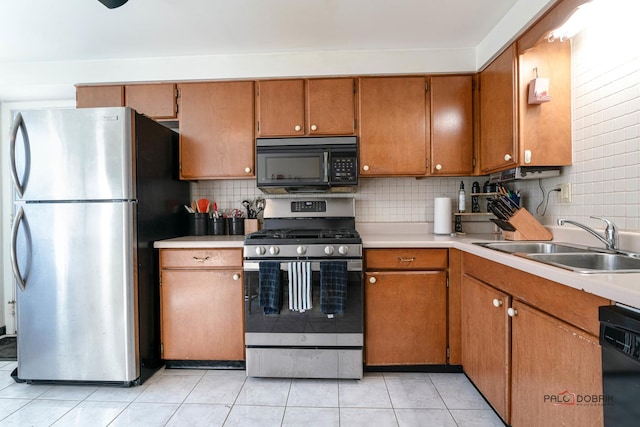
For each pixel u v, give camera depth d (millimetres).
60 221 1789
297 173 2152
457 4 1691
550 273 1038
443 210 2277
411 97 2168
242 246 1965
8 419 1554
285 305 1863
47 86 2275
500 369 1419
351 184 2160
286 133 2203
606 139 1514
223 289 1986
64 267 1800
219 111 2221
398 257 1915
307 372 1872
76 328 1811
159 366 2045
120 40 1993
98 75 2225
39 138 1783
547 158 1739
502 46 1823
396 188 2473
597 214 1570
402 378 1904
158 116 2232
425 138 2172
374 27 1898
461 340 1902
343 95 2180
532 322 1190
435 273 1906
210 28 1879
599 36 1547
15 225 1773
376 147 2178
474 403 1656
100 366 1812
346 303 1854
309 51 2166
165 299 2016
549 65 1734
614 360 779
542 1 1479
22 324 1829
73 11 1687
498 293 1441
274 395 1743
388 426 1484
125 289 1790
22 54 2139
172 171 2238
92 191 1780
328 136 2189
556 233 1779
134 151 1824
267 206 2389
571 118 1734
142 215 1892
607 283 827
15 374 1885
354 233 2059
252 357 1892
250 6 1682
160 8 1681
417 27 1906
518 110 1741
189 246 1986
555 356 1063
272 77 2193
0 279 2588
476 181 2430
